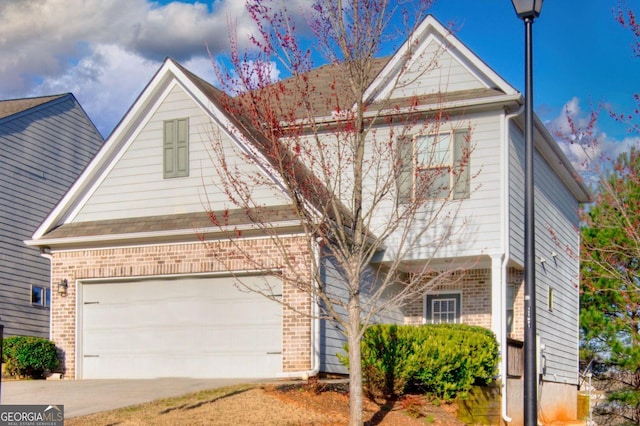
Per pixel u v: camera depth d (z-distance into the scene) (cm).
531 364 1216
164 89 2098
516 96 1964
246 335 1928
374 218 2055
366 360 1714
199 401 1551
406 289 1539
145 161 2103
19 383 1922
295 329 1856
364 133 1580
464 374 1733
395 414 1634
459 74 2083
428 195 1756
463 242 1997
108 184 2133
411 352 1723
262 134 1631
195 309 1992
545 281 2366
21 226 2942
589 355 3086
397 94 2131
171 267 2009
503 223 1978
